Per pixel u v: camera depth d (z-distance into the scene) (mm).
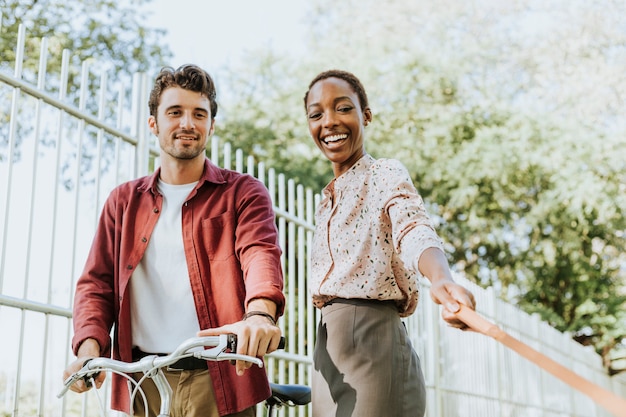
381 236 2607
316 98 2861
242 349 2158
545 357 1579
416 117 16219
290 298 4871
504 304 9398
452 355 7566
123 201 2848
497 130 15648
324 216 2811
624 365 17641
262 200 2771
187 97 2760
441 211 16922
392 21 17031
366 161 2744
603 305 17641
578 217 15828
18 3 13258
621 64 16656
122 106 3928
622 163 15188
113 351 2748
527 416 9875
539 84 16828
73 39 13695
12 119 3305
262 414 5891
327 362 2627
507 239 17031
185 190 2795
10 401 4012
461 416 7559
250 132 14938
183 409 2586
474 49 16656
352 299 2635
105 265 2814
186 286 2686
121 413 3547
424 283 7043
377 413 2484
